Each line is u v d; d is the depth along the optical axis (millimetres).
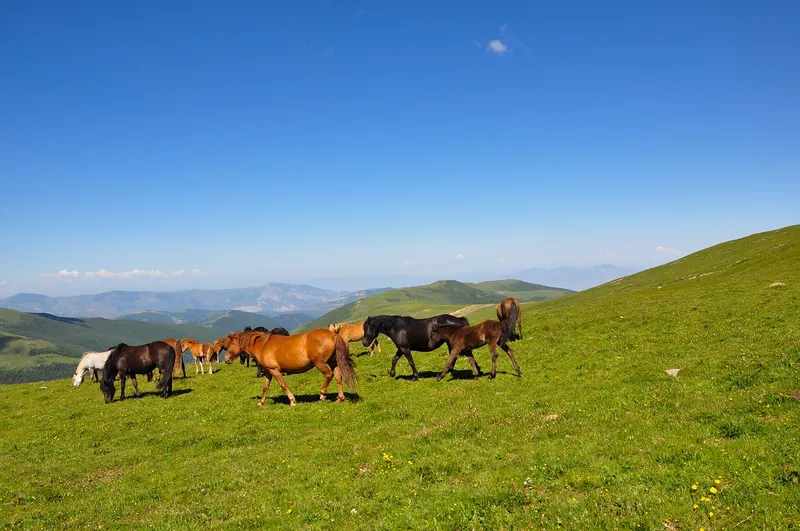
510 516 8859
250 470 13703
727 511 8023
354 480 11852
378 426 16656
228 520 10484
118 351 26750
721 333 24234
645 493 8891
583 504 8844
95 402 27531
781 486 8359
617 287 88438
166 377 26391
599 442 11734
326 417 18547
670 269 83812
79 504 12719
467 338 21938
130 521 11227
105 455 17359
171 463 15695
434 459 12297
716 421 11883
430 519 9242
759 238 80312
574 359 24141
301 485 12016
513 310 29906
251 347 21797
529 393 18625
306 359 20469
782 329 22391
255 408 21469
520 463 11219
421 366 27172
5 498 13711
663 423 12414
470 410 16891
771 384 14078
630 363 21578
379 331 24219
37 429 22312
